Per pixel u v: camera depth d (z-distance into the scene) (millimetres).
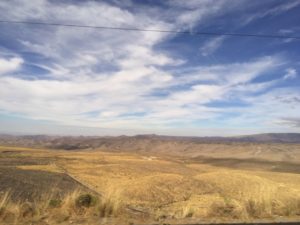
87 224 7551
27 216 8125
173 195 37656
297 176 90125
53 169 78562
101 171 78625
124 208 9398
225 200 10523
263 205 9445
